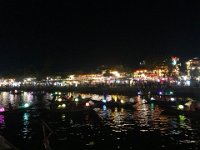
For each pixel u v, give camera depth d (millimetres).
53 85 187875
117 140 40844
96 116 61250
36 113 66500
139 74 161750
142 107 76812
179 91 100875
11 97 128625
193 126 49625
